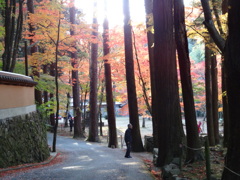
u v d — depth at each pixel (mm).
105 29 21688
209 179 5883
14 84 11102
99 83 29750
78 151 16734
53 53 17984
